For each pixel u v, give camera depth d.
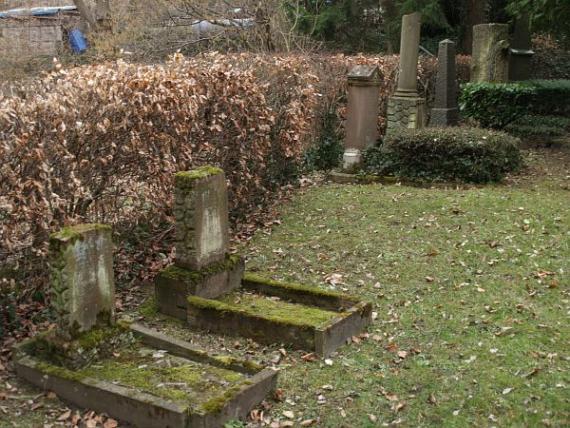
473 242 6.94
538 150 12.50
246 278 5.70
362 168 9.98
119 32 15.32
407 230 7.40
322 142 10.95
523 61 17.06
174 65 6.93
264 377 4.14
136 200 6.25
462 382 4.39
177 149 6.42
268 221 7.95
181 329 5.19
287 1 17.47
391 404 4.16
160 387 4.08
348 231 7.44
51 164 5.07
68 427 3.92
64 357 4.25
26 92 5.87
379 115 11.88
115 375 4.20
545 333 5.09
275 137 8.73
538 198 8.41
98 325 4.45
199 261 5.36
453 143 9.23
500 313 5.45
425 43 21.12
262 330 4.92
